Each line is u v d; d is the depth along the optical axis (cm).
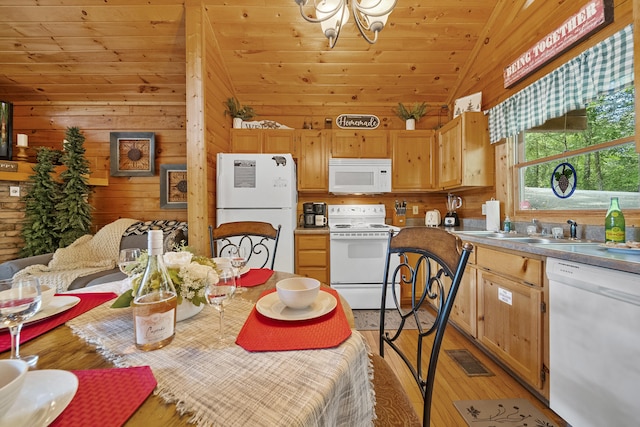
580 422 120
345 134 316
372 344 215
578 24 171
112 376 52
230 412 44
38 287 65
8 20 240
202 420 42
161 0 229
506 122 236
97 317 82
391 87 326
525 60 215
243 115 312
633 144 159
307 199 346
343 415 56
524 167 235
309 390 49
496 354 178
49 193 272
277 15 249
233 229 175
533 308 147
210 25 251
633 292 100
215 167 267
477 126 267
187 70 227
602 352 111
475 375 173
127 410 44
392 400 85
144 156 334
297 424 42
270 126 321
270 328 72
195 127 227
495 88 262
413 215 349
